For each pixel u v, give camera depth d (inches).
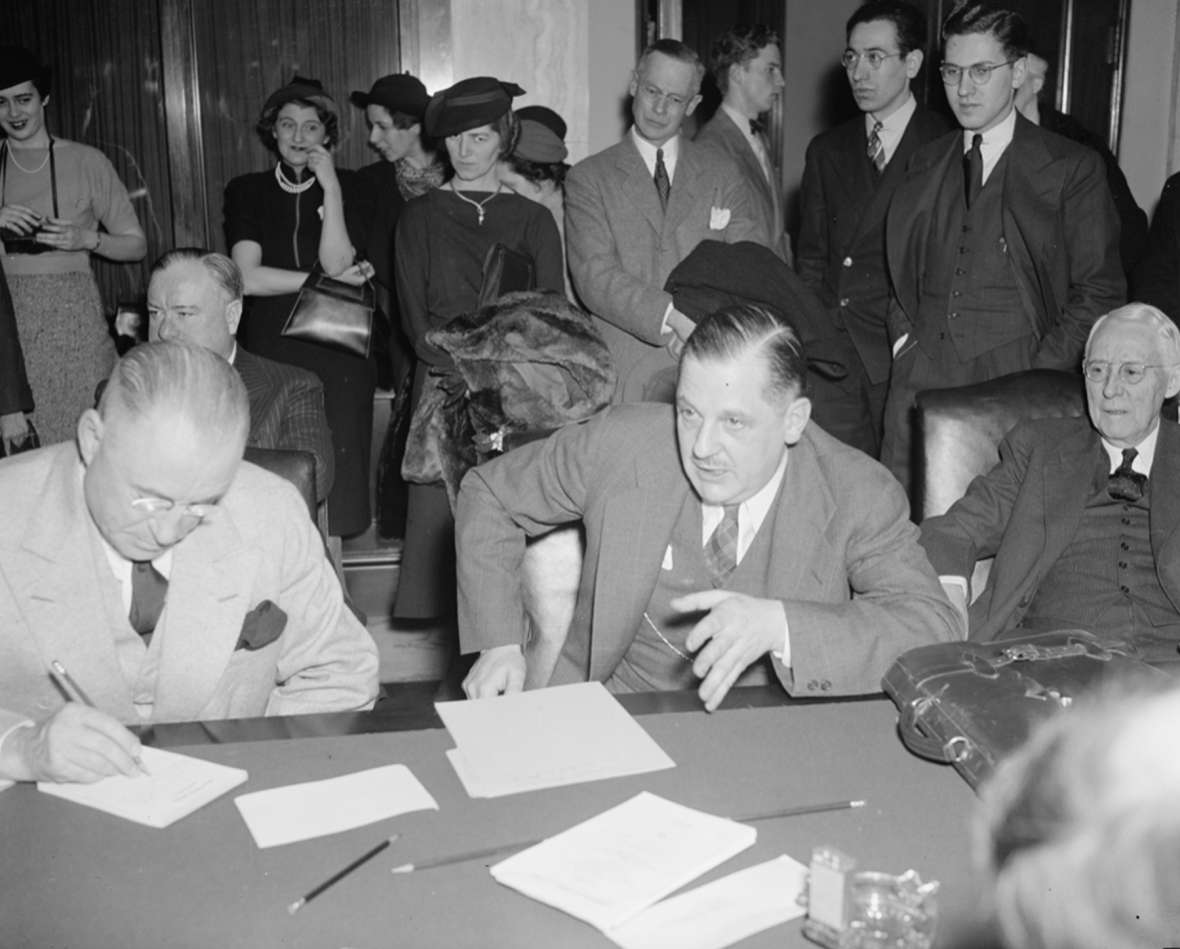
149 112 225.0
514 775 64.4
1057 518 111.5
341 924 51.9
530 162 184.7
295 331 170.9
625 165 163.3
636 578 89.7
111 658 76.9
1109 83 259.3
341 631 85.2
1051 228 149.0
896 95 175.9
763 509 90.1
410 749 68.2
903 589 84.3
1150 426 110.7
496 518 96.8
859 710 73.9
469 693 90.4
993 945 49.8
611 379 135.6
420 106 191.3
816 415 157.1
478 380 138.6
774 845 58.2
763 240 176.2
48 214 190.5
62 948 50.2
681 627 93.7
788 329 83.2
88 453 73.1
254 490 82.8
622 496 90.4
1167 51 257.9
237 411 70.9
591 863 55.9
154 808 61.1
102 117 223.8
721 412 82.0
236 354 133.3
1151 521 109.9
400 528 182.9
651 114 161.3
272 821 60.1
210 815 60.8
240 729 70.7
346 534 173.9
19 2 218.7
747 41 187.0
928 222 155.6
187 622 78.1
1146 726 23.9
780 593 88.7
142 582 79.2
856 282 176.9
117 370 70.8
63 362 188.1
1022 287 151.2
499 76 233.9
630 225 162.4
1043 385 118.8
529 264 161.3
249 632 79.0
